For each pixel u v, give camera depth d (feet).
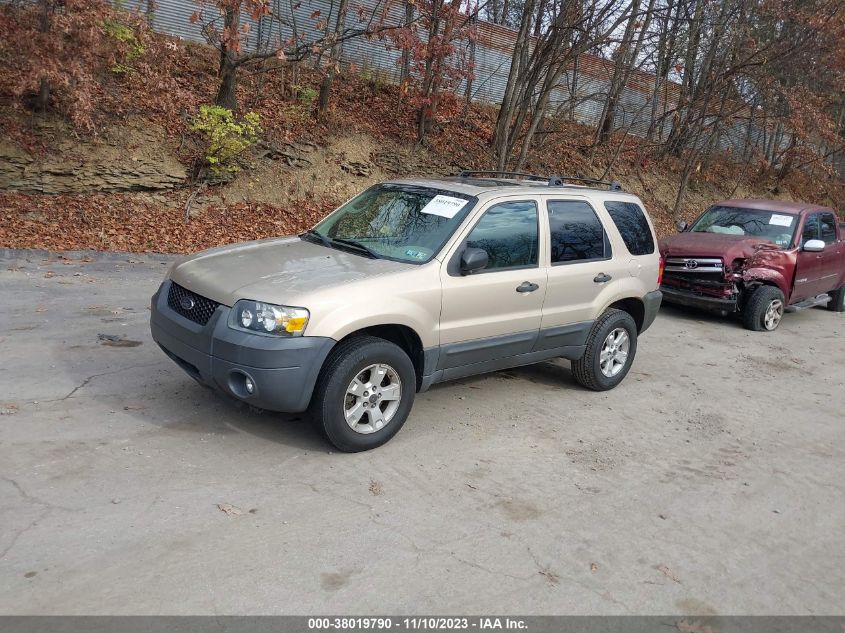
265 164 44.37
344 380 14.29
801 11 53.01
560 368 23.21
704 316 35.35
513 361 18.26
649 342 28.71
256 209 42.39
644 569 11.87
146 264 33.01
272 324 13.61
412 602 10.35
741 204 36.65
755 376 24.89
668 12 57.52
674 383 23.03
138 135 40.45
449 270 16.06
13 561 10.29
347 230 18.06
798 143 77.05
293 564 10.94
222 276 15.01
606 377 20.84
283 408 13.98
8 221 33.94
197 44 48.83
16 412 15.19
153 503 12.25
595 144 64.28
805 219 34.83
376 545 11.71
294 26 44.70
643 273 21.31
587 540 12.59
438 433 16.71
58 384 17.01
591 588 11.18
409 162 50.72
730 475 16.05
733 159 81.41
